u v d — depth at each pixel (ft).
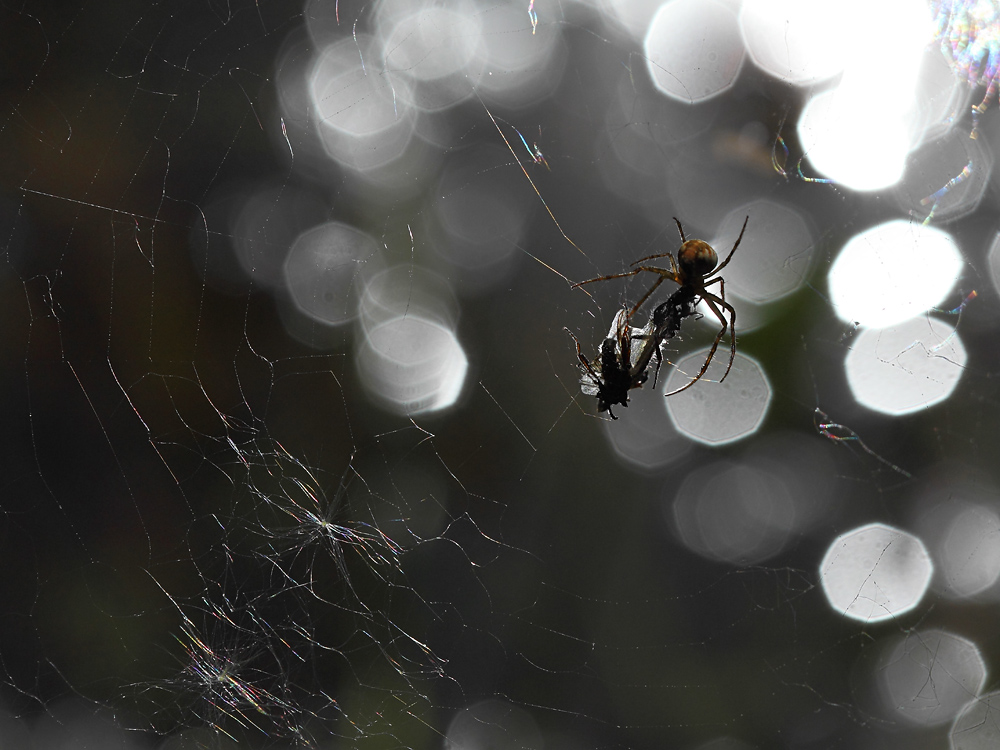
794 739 0.99
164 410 0.99
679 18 1.01
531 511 1.01
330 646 0.99
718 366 1.01
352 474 1.00
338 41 0.99
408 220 0.99
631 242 0.99
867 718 1.00
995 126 1.01
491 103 1.00
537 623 1.00
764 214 1.01
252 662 0.99
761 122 1.01
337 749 0.98
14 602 0.98
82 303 0.98
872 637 1.01
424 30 1.00
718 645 1.01
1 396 0.98
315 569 0.99
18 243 0.97
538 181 1.00
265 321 0.99
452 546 1.00
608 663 1.00
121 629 0.99
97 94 0.98
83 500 0.99
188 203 0.98
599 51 1.00
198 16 0.98
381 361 1.00
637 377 0.93
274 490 0.99
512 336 1.00
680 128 1.01
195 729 0.98
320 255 0.99
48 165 0.97
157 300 0.98
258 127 0.99
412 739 0.98
